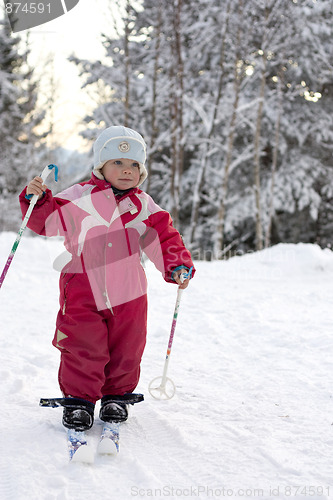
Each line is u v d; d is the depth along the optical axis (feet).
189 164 63.98
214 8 50.62
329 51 55.21
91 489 6.92
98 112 57.62
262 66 46.44
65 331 8.73
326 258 30.50
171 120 51.39
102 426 8.97
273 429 9.09
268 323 17.33
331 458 7.91
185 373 12.50
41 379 11.82
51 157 70.64
